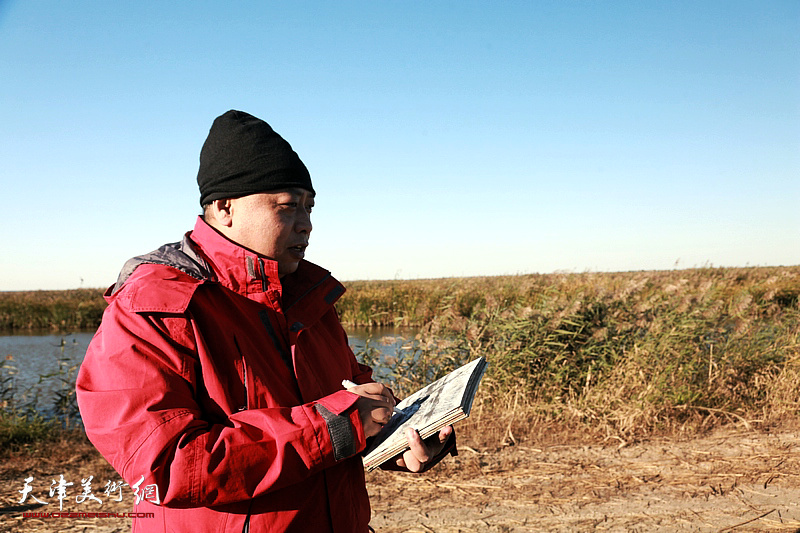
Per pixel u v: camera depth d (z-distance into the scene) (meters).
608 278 13.17
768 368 6.45
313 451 1.09
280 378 1.27
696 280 10.81
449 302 12.09
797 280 14.53
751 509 3.67
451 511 3.73
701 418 5.59
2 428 5.06
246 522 1.14
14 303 21.22
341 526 1.27
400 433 1.24
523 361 6.12
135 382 1.09
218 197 1.30
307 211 1.41
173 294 1.16
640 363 6.06
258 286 1.29
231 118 1.33
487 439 5.16
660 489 4.02
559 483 4.17
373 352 6.77
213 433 1.07
